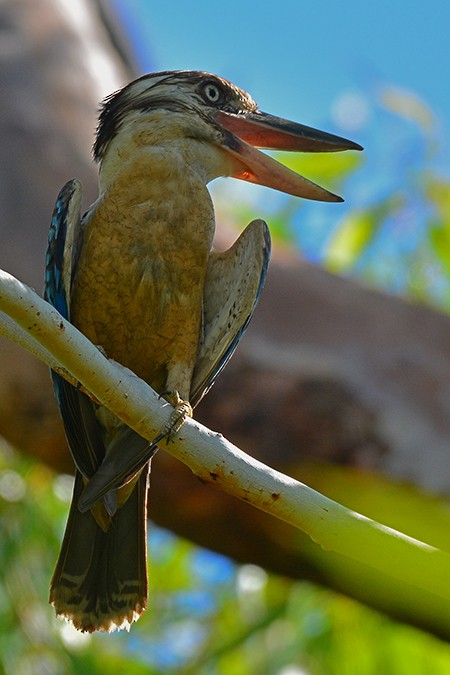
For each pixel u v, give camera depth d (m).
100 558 8.04
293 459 9.24
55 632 11.23
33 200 10.13
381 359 9.52
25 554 11.48
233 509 9.23
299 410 9.24
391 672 11.41
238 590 11.89
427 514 7.74
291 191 8.94
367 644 11.48
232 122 9.13
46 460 9.89
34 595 11.31
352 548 6.34
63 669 11.12
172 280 8.40
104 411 8.10
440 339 9.77
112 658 11.80
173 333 8.47
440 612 7.39
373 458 9.16
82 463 7.97
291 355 9.41
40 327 6.28
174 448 6.66
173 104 8.95
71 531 8.07
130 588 8.02
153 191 8.40
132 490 8.14
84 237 8.43
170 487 9.27
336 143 9.24
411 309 9.98
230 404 9.30
